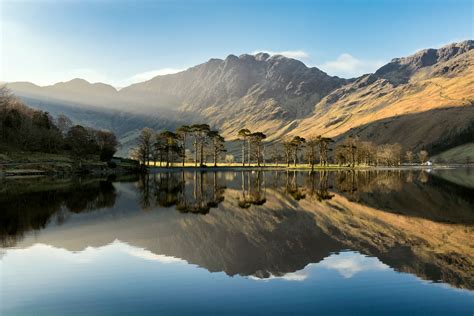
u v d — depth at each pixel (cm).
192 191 6234
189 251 2434
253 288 1795
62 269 2064
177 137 14738
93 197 5341
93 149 14462
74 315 1516
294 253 2388
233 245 2583
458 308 1579
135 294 1722
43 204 4584
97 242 2662
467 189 6794
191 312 1537
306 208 4297
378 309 1570
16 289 1775
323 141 18300
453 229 3136
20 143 12962
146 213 3919
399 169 17112
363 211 4094
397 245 2586
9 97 16100
